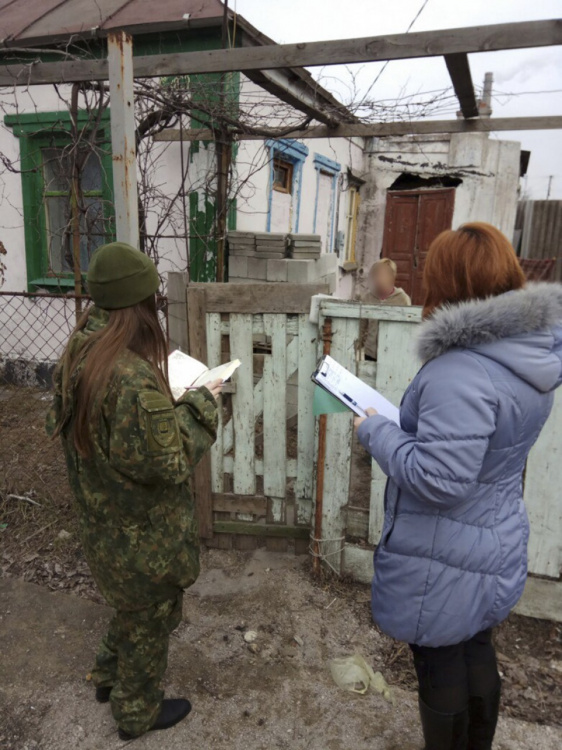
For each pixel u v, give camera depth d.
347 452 2.72
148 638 1.78
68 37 5.33
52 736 1.99
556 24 2.37
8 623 2.56
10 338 6.47
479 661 1.62
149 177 5.42
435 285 1.45
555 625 2.56
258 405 2.99
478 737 1.67
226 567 3.03
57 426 1.67
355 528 2.87
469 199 10.45
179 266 5.66
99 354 1.53
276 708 2.13
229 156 5.33
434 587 1.45
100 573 1.67
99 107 3.97
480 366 1.31
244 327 2.87
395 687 2.24
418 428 1.36
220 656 2.39
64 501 3.57
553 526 2.47
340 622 2.61
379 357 2.59
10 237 6.33
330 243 9.35
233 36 5.00
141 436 1.47
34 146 6.06
